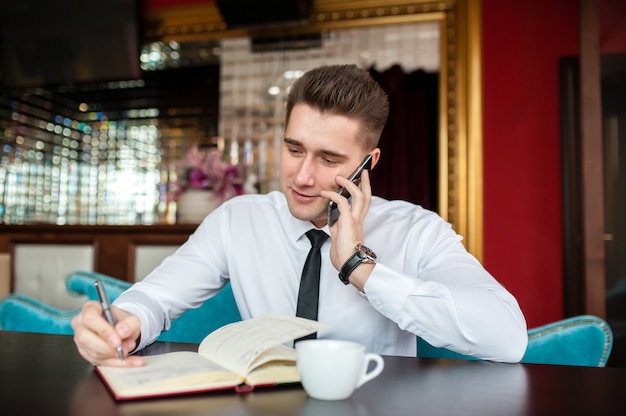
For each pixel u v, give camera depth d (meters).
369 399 0.67
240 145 3.66
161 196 4.20
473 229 3.05
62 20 3.70
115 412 0.60
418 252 1.26
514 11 3.12
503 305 0.95
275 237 1.30
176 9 3.62
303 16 3.29
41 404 0.62
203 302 1.36
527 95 3.07
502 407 0.64
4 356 0.86
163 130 4.29
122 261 2.62
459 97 3.14
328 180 1.08
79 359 0.85
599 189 2.38
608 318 2.34
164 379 0.67
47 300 2.70
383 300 0.95
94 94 4.36
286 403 0.64
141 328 0.99
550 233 2.98
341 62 3.48
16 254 2.76
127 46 3.61
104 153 4.35
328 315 1.20
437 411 0.62
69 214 4.29
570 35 3.05
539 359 1.11
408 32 3.36
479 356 0.94
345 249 0.99
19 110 4.20
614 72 2.39
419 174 3.25
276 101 3.62
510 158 3.06
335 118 1.05
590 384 0.76
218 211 1.39
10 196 4.13
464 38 3.16
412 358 0.93
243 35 3.53
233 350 0.78
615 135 2.39
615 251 2.36
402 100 3.30
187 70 4.16
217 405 0.63
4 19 3.79
